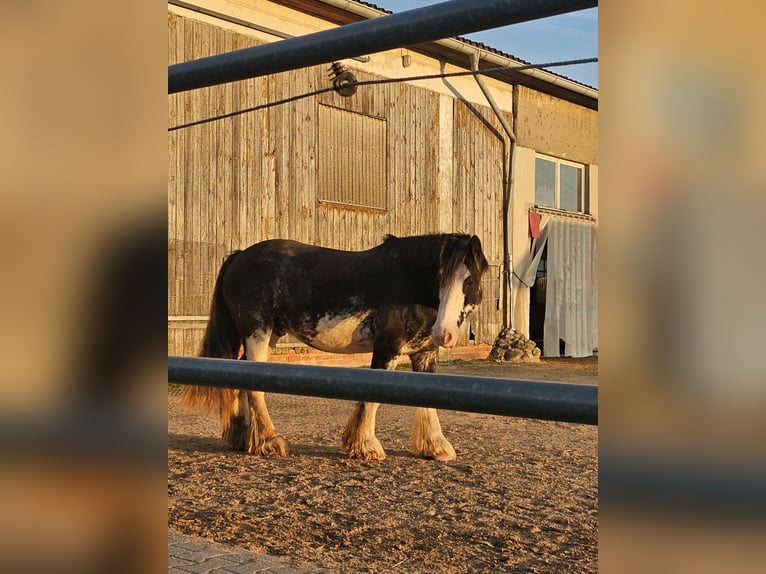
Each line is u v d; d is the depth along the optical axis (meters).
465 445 5.40
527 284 12.72
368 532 3.27
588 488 4.13
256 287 5.00
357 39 0.62
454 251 4.64
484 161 12.09
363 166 10.46
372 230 10.55
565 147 13.45
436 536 3.23
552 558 2.95
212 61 0.73
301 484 4.14
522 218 12.63
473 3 0.55
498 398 0.50
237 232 9.09
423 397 0.53
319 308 4.89
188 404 5.12
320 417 6.60
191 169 8.70
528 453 5.11
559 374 10.27
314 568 2.62
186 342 8.64
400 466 4.64
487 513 3.61
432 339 4.82
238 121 9.12
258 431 4.94
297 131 9.69
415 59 11.09
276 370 0.63
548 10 0.51
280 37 9.44
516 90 12.57
